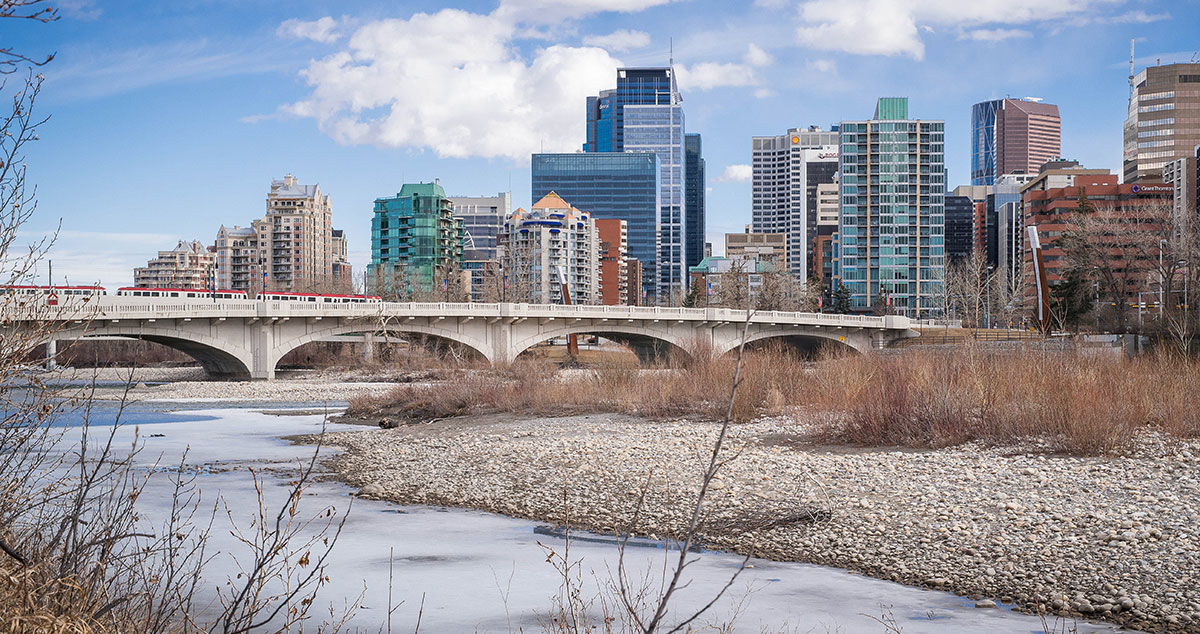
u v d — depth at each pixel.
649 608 14.51
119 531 8.92
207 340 79.50
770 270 197.75
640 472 26.36
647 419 39.06
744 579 16.20
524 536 20.17
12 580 7.12
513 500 24.23
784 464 25.92
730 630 13.15
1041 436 26.88
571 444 32.59
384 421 46.12
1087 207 140.62
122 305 73.75
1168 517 18.14
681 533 19.83
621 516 21.67
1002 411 28.19
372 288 170.38
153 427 46.19
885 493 21.91
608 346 155.75
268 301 80.25
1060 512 19.16
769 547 18.44
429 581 16.39
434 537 20.08
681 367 48.97
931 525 19.05
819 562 17.31
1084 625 13.42
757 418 36.34
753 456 27.34
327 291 168.88
